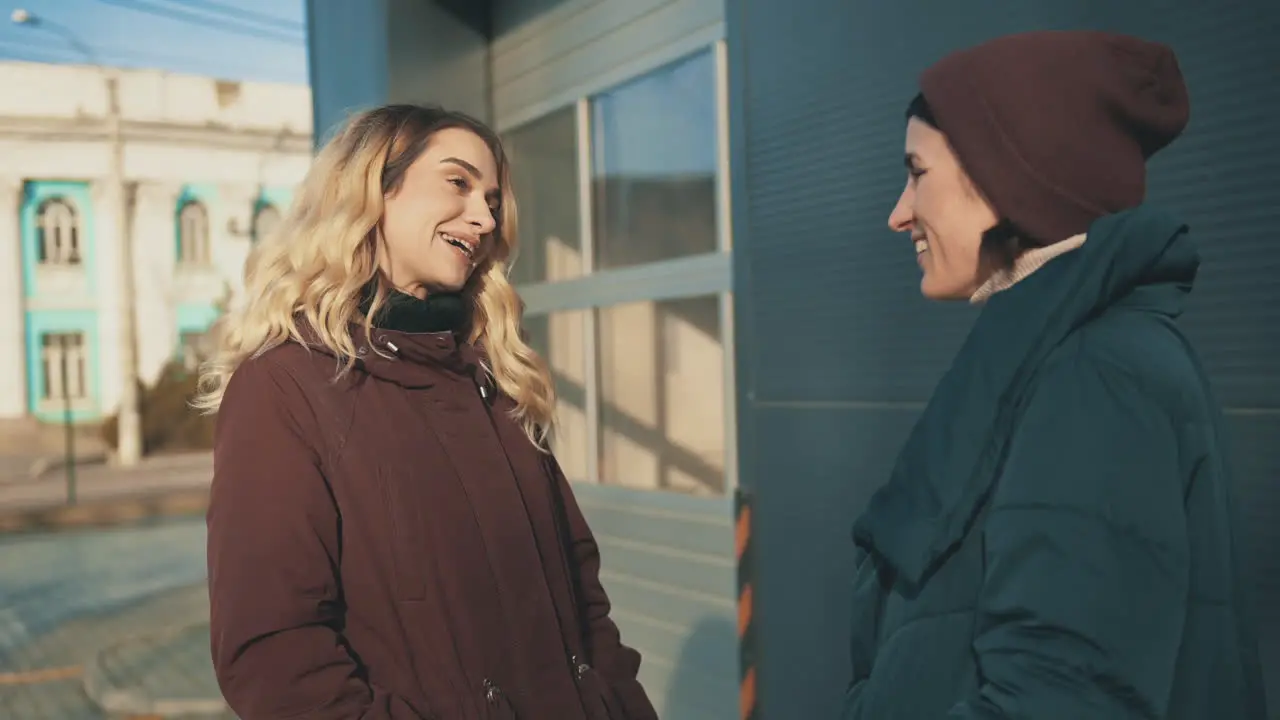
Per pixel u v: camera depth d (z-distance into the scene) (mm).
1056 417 775
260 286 1344
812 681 2432
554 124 4176
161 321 30578
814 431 2422
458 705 1194
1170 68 917
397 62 4074
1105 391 768
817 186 2400
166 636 7355
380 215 1376
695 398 3549
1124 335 804
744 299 2633
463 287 1559
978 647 766
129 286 28656
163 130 30562
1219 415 878
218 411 1270
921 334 2154
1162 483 741
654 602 3719
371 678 1187
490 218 1414
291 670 1106
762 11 2545
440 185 1382
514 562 1304
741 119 2625
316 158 1405
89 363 30219
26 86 29234
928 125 986
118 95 30047
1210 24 1623
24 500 19172
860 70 2271
